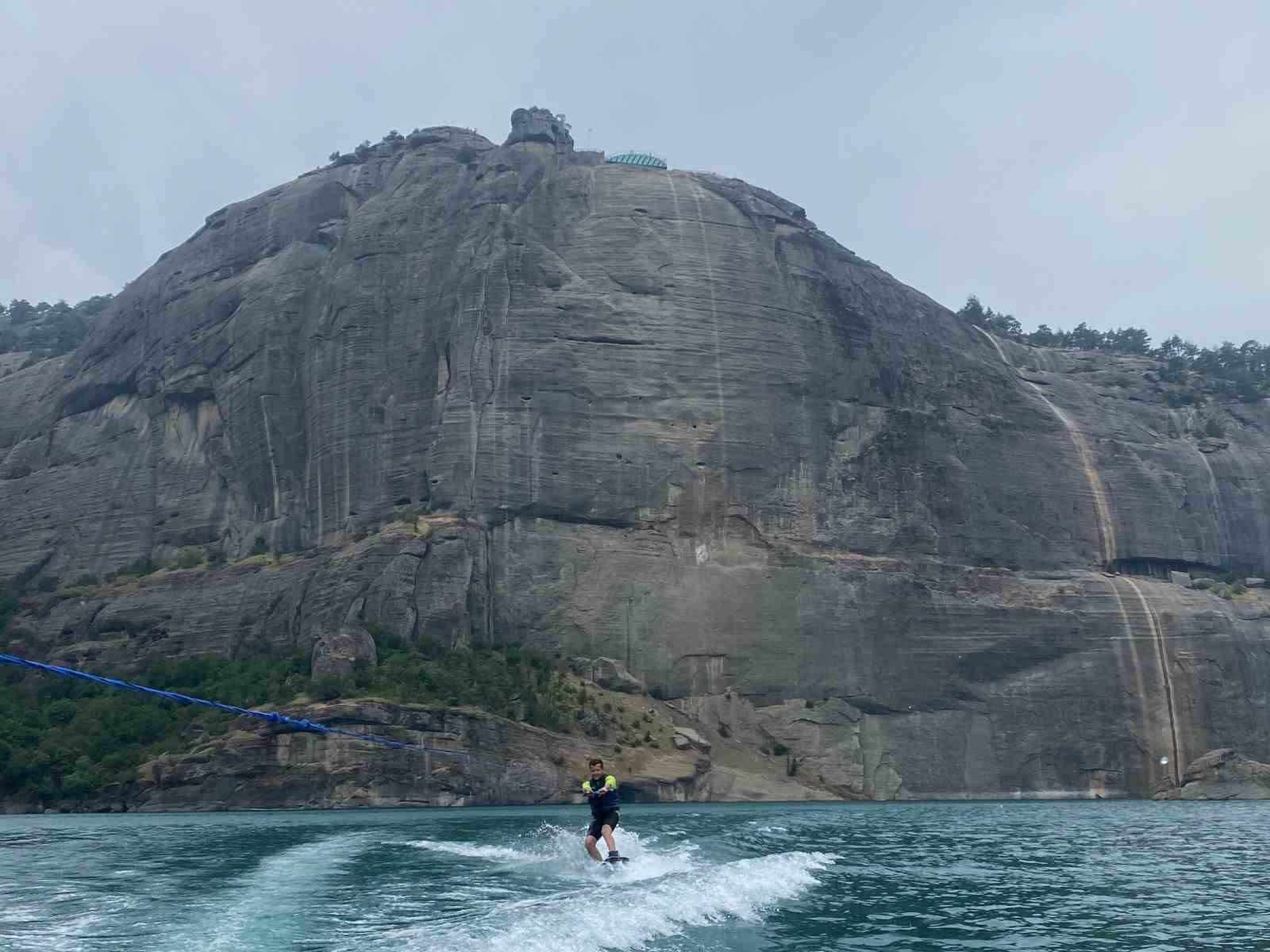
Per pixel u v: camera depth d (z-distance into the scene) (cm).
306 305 10106
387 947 1694
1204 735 8956
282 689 7138
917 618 8962
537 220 9938
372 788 6334
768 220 10381
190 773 6450
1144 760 8819
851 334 10081
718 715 8312
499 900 2153
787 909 2203
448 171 10475
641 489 8975
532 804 6656
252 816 5441
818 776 8125
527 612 8406
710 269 9875
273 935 1825
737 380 9488
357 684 7044
